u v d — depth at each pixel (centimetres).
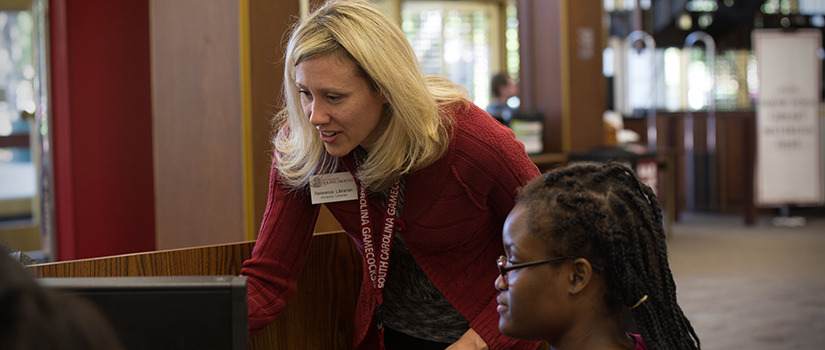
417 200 131
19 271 45
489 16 877
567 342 104
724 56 901
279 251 138
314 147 130
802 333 375
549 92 505
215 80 268
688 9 880
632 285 102
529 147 481
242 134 259
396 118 121
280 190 139
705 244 652
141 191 355
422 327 146
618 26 916
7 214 554
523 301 102
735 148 853
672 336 107
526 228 102
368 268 142
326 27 116
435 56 861
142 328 84
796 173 766
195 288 85
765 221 800
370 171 126
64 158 345
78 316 46
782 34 758
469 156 128
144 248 358
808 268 542
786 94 761
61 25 338
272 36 264
